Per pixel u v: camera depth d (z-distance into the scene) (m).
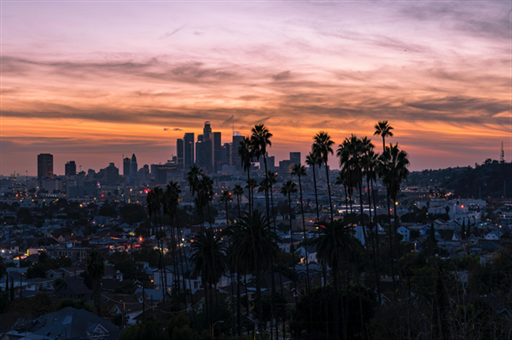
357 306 75.44
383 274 128.88
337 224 71.25
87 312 94.81
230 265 84.75
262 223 74.75
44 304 117.00
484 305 59.97
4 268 190.50
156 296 133.25
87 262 102.50
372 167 90.81
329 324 75.38
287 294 120.69
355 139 85.81
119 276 179.38
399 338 55.66
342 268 133.00
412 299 71.62
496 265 99.19
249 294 124.81
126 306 120.31
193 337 66.56
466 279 105.50
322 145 90.81
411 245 197.62
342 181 91.38
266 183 95.06
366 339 71.31
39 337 85.88
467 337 48.09
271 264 78.19
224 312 90.94
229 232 78.25
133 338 67.75
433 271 79.38
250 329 98.69
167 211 125.12
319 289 79.25
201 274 82.88
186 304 110.81
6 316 102.06
